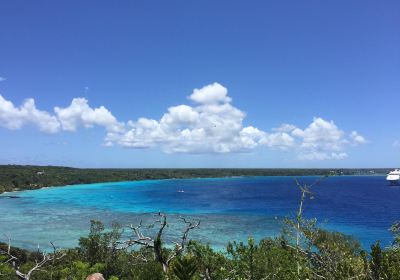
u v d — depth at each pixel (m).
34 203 122.44
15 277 26.83
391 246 9.60
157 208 107.75
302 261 9.38
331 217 93.06
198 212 97.75
